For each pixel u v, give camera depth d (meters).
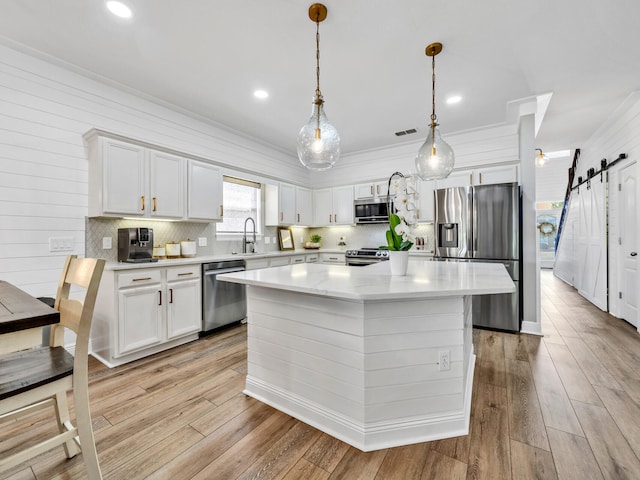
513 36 2.21
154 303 2.72
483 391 2.06
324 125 2.11
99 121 2.82
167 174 3.12
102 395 2.03
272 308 1.94
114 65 2.58
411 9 1.94
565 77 2.79
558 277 7.36
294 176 5.39
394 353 1.59
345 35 2.19
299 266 2.68
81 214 2.71
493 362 2.54
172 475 1.36
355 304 1.58
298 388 1.82
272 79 2.81
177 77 2.77
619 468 1.37
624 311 3.68
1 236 2.30
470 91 3.05
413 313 1.61
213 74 2.72
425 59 2.49
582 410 1.82
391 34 2.19
